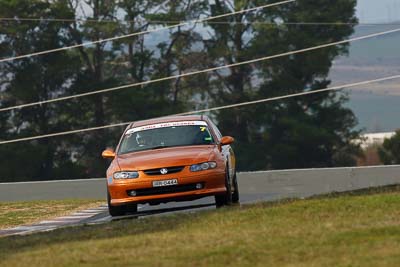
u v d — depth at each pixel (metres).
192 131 60.69
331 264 31.89
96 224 49.75
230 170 60.62
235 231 39.91
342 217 41.75
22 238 45.47
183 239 38.59
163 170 56.34
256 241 36.81
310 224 40.41
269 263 32.78
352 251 33.78
